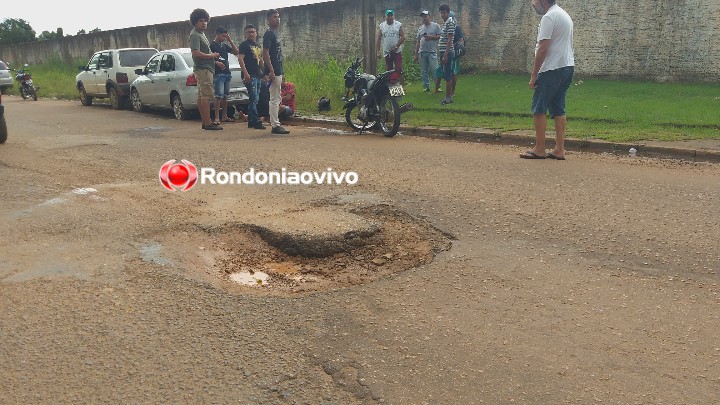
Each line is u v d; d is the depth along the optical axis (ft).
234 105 41.09
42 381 9.55
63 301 12.25
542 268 13.43
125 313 11.75
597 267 13.41
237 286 13.37
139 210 18.33
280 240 15.47
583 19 48.44
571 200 18.19
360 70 36.09
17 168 24.68
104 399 9.06
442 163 23.97
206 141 31.22
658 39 45.06
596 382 9.29
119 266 14.01
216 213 17.84
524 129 30.30
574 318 11.22
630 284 12.55
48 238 15.90
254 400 8.98
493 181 20.68
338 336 10.81
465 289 12.57
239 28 73.15
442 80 52.16
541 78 23.62
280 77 33.40
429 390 9.17
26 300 12.32
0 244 15.48
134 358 10.15
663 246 14.43
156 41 87.51
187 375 9.64
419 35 46.16
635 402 8.80
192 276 13.58
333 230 15.64
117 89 52.95
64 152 28.32
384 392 9.12
